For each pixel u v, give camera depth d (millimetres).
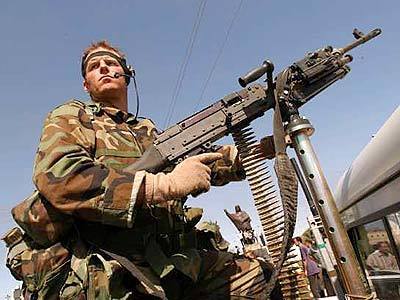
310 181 2209
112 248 2236
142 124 3035
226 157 2951
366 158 2602
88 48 3215
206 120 2600
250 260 2811
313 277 7371
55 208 2156
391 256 2607
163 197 2104
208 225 3143
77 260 2154
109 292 2045
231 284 2656
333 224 2113
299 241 7691
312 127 2320
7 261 2324
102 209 2039
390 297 2797
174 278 2516
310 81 2500
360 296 1982
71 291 2088
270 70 2412
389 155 2150
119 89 3080
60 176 2072
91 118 2633
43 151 2203
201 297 2654
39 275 2180
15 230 2398
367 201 2766
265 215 2361
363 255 3258
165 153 2521
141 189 2082
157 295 2074
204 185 2166
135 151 2660
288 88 2455
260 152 2523
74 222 2223
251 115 2545
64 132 2326
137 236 2316
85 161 2146
